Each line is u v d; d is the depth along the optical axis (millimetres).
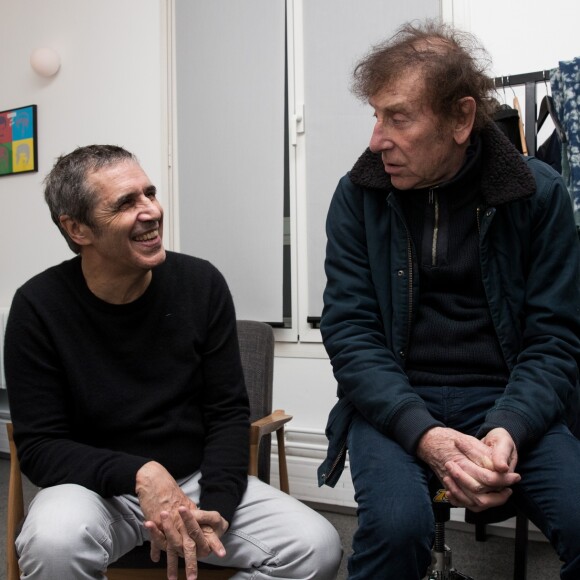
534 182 1175
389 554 987
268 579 1170
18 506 1407
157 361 1295
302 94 2465
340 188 1385
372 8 2314
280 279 2504
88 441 1282
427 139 1155
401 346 1264
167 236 2756
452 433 1064
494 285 1219
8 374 1254
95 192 1181
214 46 2639
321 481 1268
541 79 1897
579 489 1002
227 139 2617
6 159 3174
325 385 2441
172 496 1107
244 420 1337
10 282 3186
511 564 1912
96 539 1098
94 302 1267
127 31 2844
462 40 1271
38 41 3082
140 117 2820
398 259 1267
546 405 1101
